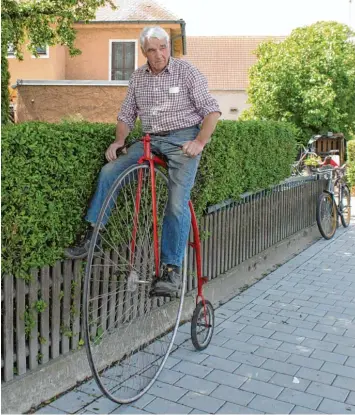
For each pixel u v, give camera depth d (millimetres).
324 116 19750
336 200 9711
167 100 3654
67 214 3504
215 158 5156
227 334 4773
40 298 3432
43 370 3445
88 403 3502
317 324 5082
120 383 3770
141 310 4305
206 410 3486
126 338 4215
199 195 5008
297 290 6145
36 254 3334
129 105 3789
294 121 20234
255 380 3916
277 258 7344
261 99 20156
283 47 20391
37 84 14461
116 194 3572
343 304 5680
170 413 3436
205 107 3637
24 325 3316
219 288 5688
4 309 3172
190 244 4281
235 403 3582
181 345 4496
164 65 3627
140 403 3543
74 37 9289
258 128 6363
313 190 8867
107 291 3953
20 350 3305
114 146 3615
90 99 14367
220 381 3883
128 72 19141
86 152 3557
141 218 3992
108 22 18281
